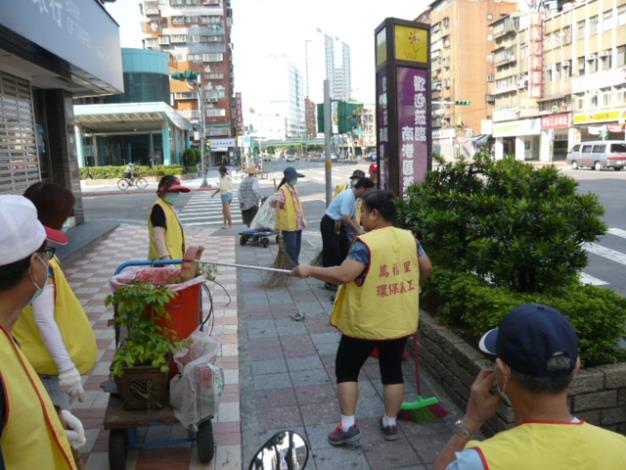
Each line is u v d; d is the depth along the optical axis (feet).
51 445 5.10
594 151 117.19
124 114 121.90
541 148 174.81
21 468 4.69
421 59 22.18
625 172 105.70
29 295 5.28
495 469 4.43
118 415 10.73
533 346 4.48
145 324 10.91
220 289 25.94
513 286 14.26
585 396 11.22
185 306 11.28
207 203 77.71
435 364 15.01
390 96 21.74
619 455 4.48
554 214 13.39
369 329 11.35
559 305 12.30
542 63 175.11
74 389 8.61
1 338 4.80
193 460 11.59
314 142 402.93
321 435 12.57
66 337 9.13
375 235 11.43
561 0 180.14
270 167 233.55
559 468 4.39
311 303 23.43
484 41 248.52
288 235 26.73
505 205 14.20
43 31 23.89
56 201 9.37
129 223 52.85
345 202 23.52
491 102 250.98
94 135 152.56
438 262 17.16
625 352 12.62
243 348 18.15
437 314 16.12
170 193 16.99
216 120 310.65
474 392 5.38
